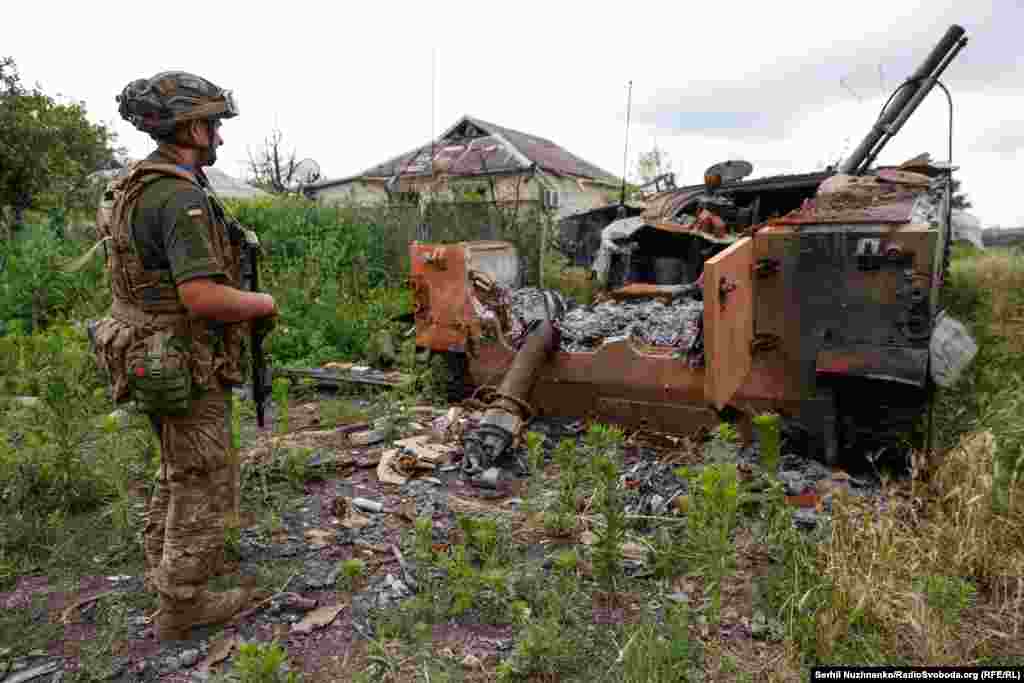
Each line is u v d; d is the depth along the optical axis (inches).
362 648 104.9
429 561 121.6
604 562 116.7
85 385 208.7
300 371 253.0
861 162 246.7
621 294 217.2
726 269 144.1
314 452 179.8
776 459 124.2
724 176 262.4
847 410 155.0
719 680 96.4
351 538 136.0
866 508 129.3
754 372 159.3
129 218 95.4
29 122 540.7
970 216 251.6
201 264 93.7
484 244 227.9
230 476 108.8
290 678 91.5
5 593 121.7
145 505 149.2
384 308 349.1
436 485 162.2
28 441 160.7
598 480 137.7
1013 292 370.0
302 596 117.7
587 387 181.6
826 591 107.6
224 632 108.7
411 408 211.3
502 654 102.7
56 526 142.3
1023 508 127.5
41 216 539.2
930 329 143.9
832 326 150.7
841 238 147.5
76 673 99.8
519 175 620.1
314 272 392.5
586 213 378.3
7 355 266.1
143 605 116.8
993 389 196.1
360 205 516.4
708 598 110.3
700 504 115.2
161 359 94.6
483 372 204.1
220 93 101.0
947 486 139.6
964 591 103.7
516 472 167.8
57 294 346.0
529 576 117.8
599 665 100.0
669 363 168.7
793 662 99.9
